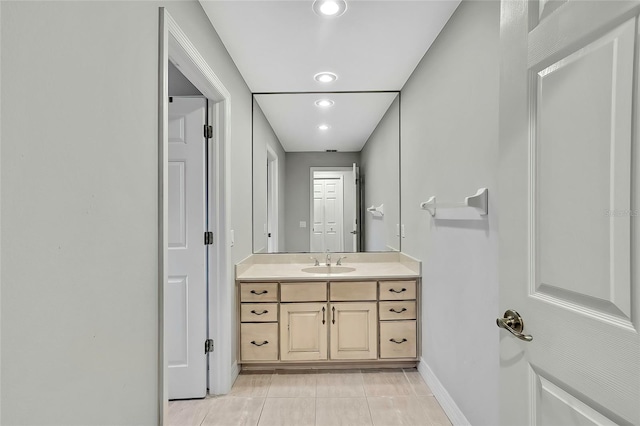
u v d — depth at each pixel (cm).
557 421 73
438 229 214
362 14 187
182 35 150
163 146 129
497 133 143
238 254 257
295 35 208
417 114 253
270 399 217
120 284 104
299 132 323
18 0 69
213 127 220
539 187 79
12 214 67
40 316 74
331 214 323
